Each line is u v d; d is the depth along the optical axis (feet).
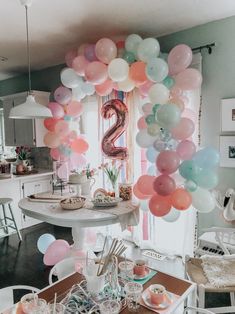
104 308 3.86
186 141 7.39
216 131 8.96
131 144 10.62
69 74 8.82
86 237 9.45
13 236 12.71
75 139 10.17
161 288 4.35
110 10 7.75
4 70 14.78
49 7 7.48
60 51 11.53
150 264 9.58
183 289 4.54
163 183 6.98
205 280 6.23
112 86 9.00
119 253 4.93
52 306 4.00
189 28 9.25
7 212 12.99
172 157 6.93
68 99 9.74
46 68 14.39
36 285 8.49
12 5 7.35
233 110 8.54
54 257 7.95
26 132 14.21
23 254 10.78
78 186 9.54
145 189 7.74
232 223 8.40
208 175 7.13
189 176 7.18
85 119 12.13
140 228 10.80
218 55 8.75
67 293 4.48
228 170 8.79
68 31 9.29
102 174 11.66
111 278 4.48
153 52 7.30
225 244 7.82
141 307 4.07
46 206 8.43
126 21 8.57
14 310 4.01
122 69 7.47
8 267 9.70
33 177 13.74
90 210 7.98
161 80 7.34
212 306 7.27
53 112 9.55
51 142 9.69
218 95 8.85
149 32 9.54
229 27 8.47
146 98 9.14
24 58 12.57
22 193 13.46
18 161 15.25
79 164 10.28
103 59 7.82
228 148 8.70
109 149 9.53
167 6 7.59
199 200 7.29
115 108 9.36
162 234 10.41
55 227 13.89
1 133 17.71
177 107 7.04
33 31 9.27
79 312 3.95
